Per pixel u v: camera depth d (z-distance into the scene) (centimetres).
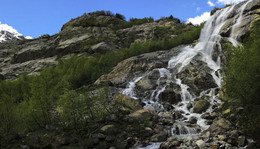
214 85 1321
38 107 924
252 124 718
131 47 2355
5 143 693
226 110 966
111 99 1323
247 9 1694
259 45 759
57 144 719
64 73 2169
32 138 728
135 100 1245
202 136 805
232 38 1631
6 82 1847
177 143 767
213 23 2059
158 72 1620
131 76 1730
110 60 2273
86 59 2514
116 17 4612
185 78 1442
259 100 740
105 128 845
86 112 956
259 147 648
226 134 782
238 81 770
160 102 1310
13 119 811
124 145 762
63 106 880
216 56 1575
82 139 785
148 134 880
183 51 1975
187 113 1110
